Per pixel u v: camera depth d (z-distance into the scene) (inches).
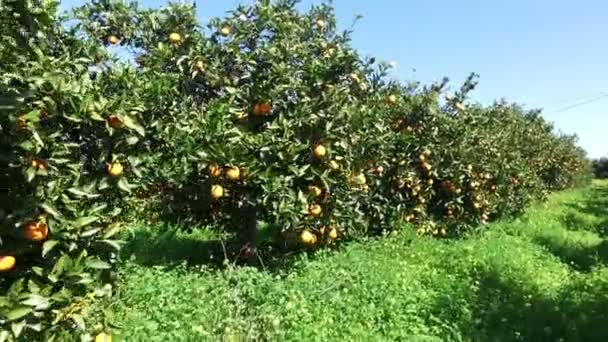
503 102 791.1
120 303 213.5
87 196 179.9
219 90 317.7
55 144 167.6
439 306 258.1
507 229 548.7
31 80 160.7
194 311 219.0
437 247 398.0
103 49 248.5
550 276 350.3
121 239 205.3
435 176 475.2
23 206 159.6
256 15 319.9
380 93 422.6
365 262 317.7
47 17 154.5
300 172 291.3
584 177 1514.5
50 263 170.6
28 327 163.0
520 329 245.3
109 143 196.4
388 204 434.3
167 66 307.6
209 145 276.1
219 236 343.0
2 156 153.0
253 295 237.1
